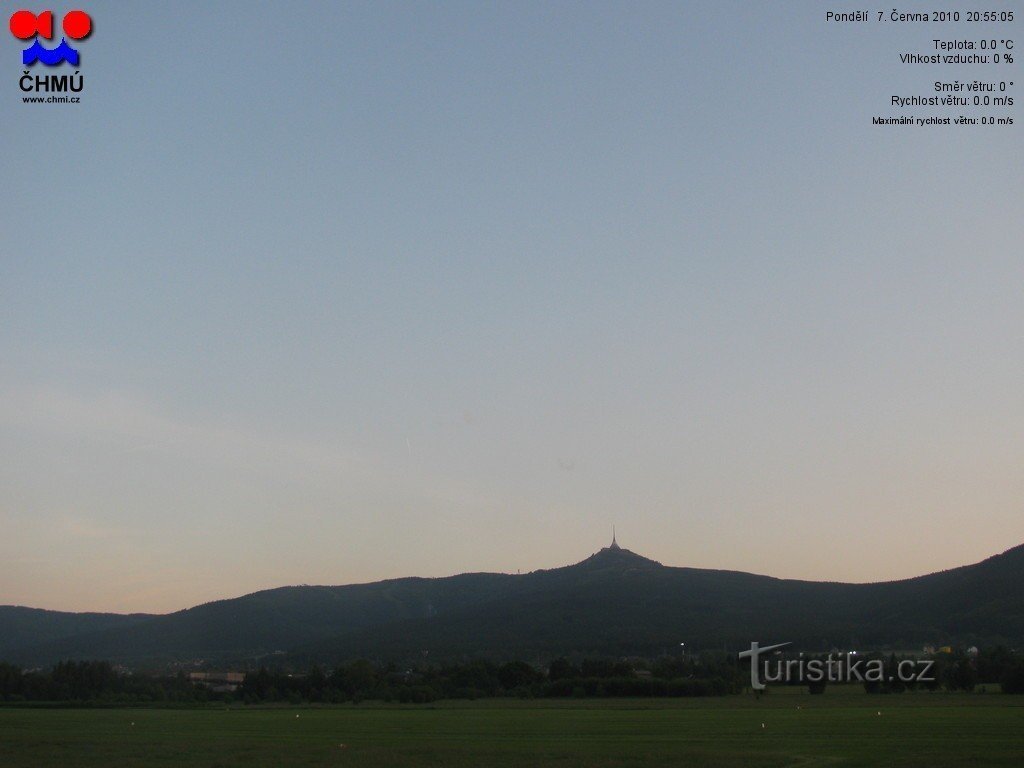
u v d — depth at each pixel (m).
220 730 119.75
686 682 193.75
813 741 95.69
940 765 75.56
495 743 99.06
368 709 171.62
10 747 97.94
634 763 80.00
